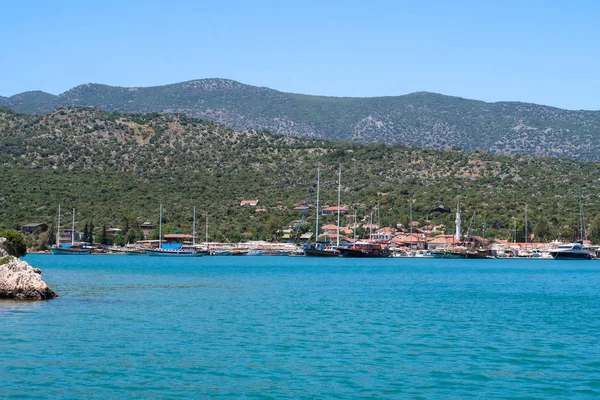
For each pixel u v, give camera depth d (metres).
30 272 64.50
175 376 34.72
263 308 61.75
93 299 67.06
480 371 36.47
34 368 35.94
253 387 32.91
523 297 77.25
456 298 74.50
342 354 40.34
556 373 36.16
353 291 81.94
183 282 94.00
